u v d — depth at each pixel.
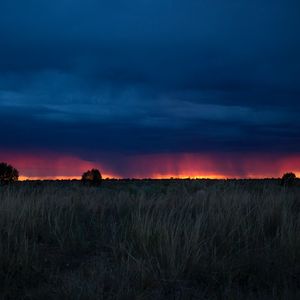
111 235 9.27
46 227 9.62
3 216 9.80
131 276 6.91
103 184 30.73
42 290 6.36
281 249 8.05
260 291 6.60
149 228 8.70
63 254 8.20
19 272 7.11
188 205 12.05
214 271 7.20
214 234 8.65
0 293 6.31
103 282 6.62
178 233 8.28
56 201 12.43
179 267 7.13
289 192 16.27
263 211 10.90
